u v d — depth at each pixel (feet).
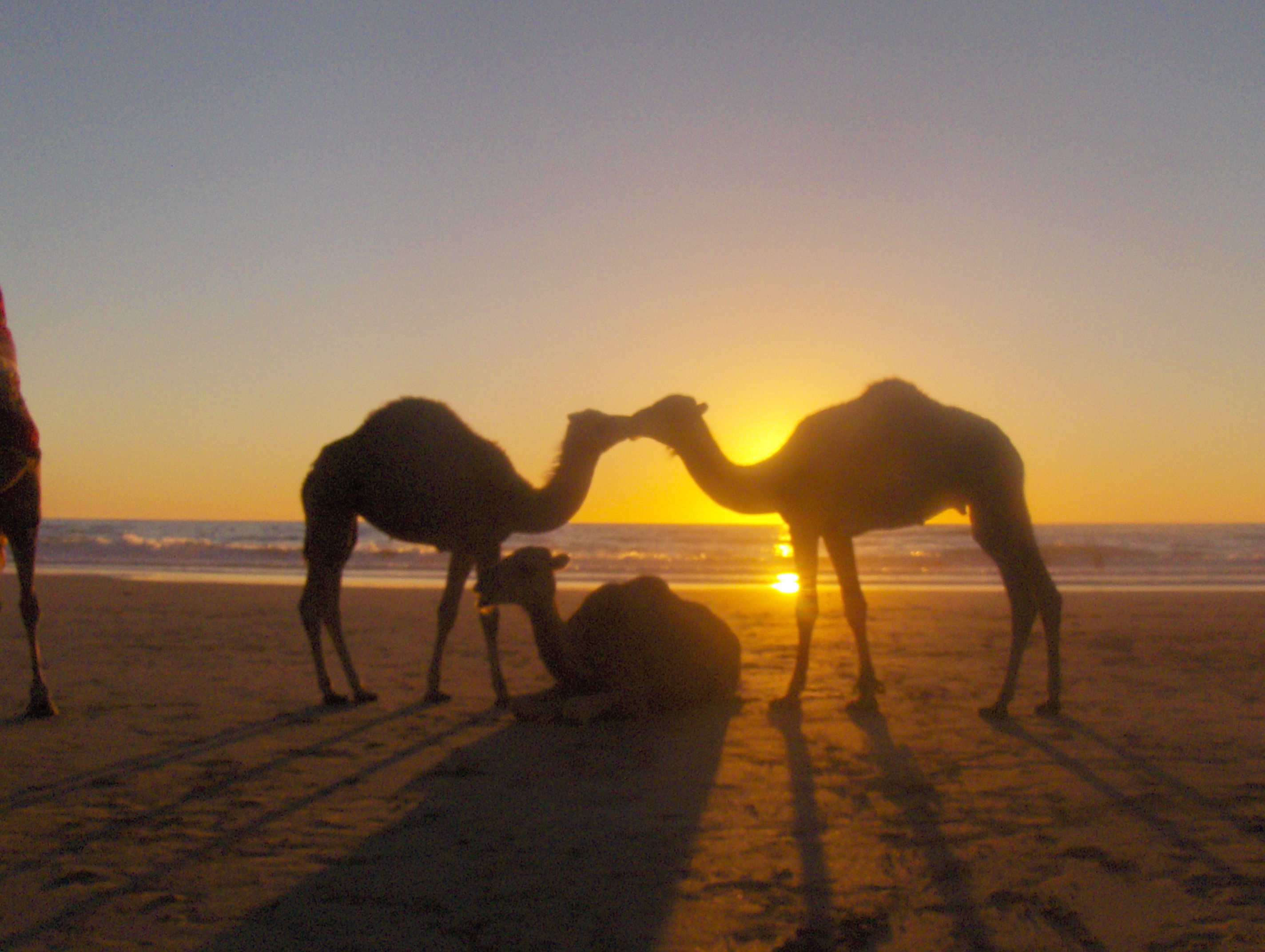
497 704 24.31
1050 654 23.27
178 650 34.12
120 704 24.40
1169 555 122.42
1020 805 15.94
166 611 47.21
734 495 23.86
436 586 68.90
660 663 23.22
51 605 49.57
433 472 23.97
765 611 49.03
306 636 38.11
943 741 20.39
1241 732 21.13
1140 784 17.11
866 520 23.71
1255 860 13.41
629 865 13.30
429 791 16.78
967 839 14.30
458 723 22.31
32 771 18.07
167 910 11.87
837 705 24.40
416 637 38.22
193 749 19.77
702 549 158.30
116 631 39.34
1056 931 11.23
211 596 55.26
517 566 21.43
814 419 24.13
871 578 85.30
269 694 26.03
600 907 11.93
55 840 14.38
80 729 21.61
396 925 11.42
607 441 24.58
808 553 24.17
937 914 11.70
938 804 16.02
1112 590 70.59
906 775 17.71
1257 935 11.06
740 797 16.38
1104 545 168.14
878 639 37.73
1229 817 15.24
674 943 10.96
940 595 61.67
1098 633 39.65
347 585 68.90
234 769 18.25
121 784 17.26
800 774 17.87
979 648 34.99
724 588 70.08
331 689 24.77
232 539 193.88
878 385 24.07
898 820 15.21
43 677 23.91
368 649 34.83
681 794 16.58
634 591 23.68
